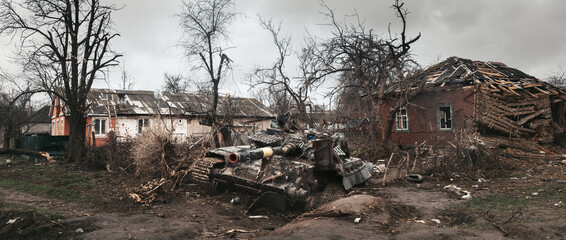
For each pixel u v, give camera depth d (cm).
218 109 2344
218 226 604
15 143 2675
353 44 1784
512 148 1484
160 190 819
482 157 1222
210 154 920
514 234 514
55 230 521
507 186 923
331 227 550
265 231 570
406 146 1792
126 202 748
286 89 1828
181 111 2603
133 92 2825
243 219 673
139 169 1034
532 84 1650
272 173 762
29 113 3500
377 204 675
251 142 953
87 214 641
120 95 2506
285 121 1060
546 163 1274
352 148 1742
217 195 850
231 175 795
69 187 924
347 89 1903
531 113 1620
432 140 1698
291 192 700
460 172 1160
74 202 760
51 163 1525
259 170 785
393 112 1555
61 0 1489
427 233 528
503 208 676
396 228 568
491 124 1583
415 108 1788
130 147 1235
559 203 681
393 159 1477
